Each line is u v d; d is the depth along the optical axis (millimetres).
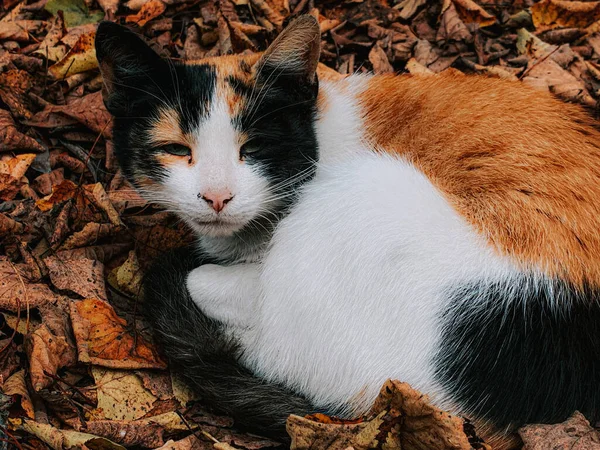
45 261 591
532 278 520
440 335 514
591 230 535
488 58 731
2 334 552
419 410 496
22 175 633
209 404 553
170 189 552
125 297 604
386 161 556
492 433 521
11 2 743
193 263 606
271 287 540
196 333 561
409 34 744
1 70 680
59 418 529
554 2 751
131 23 720
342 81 621
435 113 590
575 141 570
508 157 561
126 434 527
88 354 549
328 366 528
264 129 552
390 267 519
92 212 626
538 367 515
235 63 572
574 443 505
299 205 550
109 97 571
